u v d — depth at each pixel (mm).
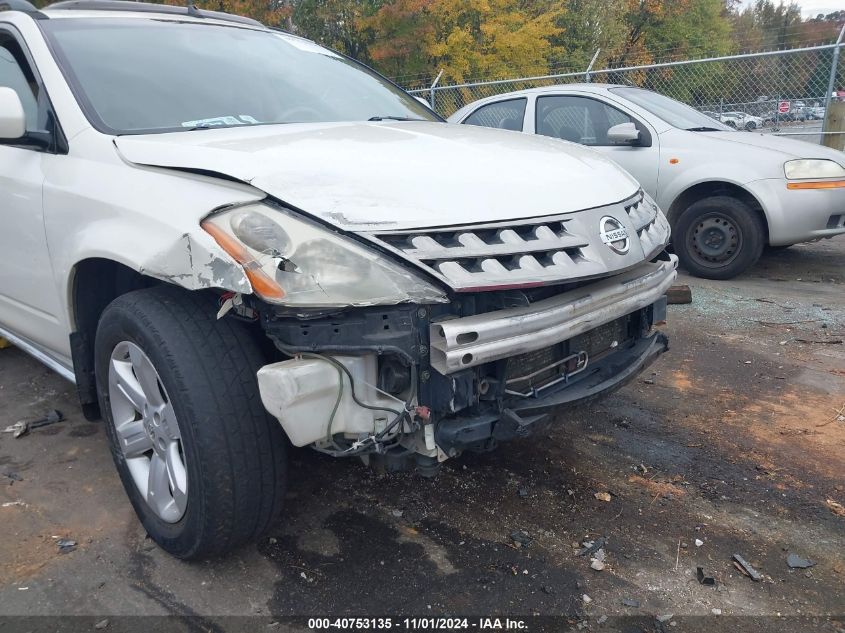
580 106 6797
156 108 2863
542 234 2246
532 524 2693
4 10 3338
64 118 2799
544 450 3273
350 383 2041
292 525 2678
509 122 7145
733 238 6172
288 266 1947
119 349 2477
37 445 3311
